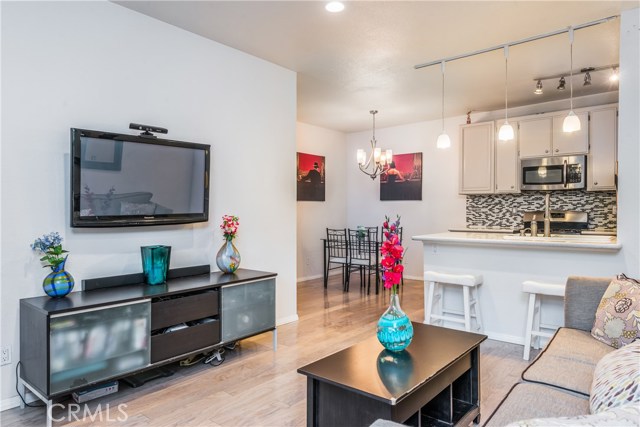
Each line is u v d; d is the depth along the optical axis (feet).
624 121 9.57
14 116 7.73
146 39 9.76
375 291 18.67
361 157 18.60
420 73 13.84
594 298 7.96
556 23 10.11
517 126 17.22
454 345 6.86
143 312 8.13
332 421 5.71
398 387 5.20
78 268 8.60
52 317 6.86
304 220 21.84
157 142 9.45
